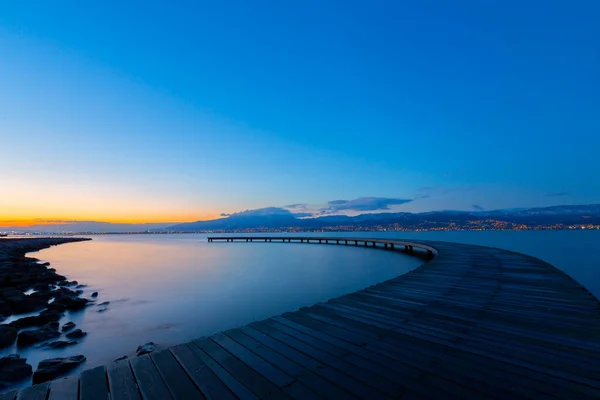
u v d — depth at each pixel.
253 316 7.57
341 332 3.62
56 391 2.38
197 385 2.44
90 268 17.67
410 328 3.75
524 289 6.02
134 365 2.80
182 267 17.83
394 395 2.28
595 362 2.74
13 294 9.27
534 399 2.19
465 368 2.67
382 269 16.20
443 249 16.28
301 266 17.77
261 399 2.24
